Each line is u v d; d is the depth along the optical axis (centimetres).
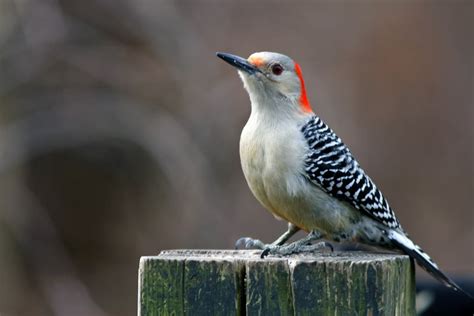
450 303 809
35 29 1482
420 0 1894
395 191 1802
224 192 1518
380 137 1806
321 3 1744
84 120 1560
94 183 1705
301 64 1702
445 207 1809
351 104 1773
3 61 1502
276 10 1681
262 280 567
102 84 1582
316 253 665
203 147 1522
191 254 635
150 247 1667
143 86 1564
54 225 1697
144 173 1692
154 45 1550
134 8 1535
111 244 1705
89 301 1574
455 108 1880
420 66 1862
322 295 559
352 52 1789
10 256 1534
